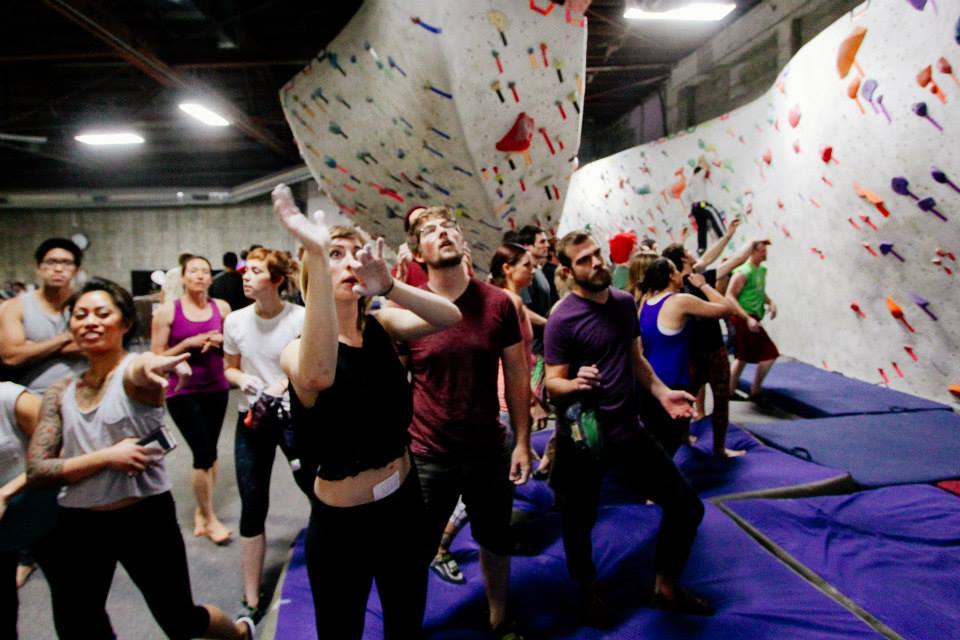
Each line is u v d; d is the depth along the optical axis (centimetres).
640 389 257
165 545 160
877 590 210
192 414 287
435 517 180
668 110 1014
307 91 432
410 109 381
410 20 343
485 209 417
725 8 584
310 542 139
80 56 593
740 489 304
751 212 657
